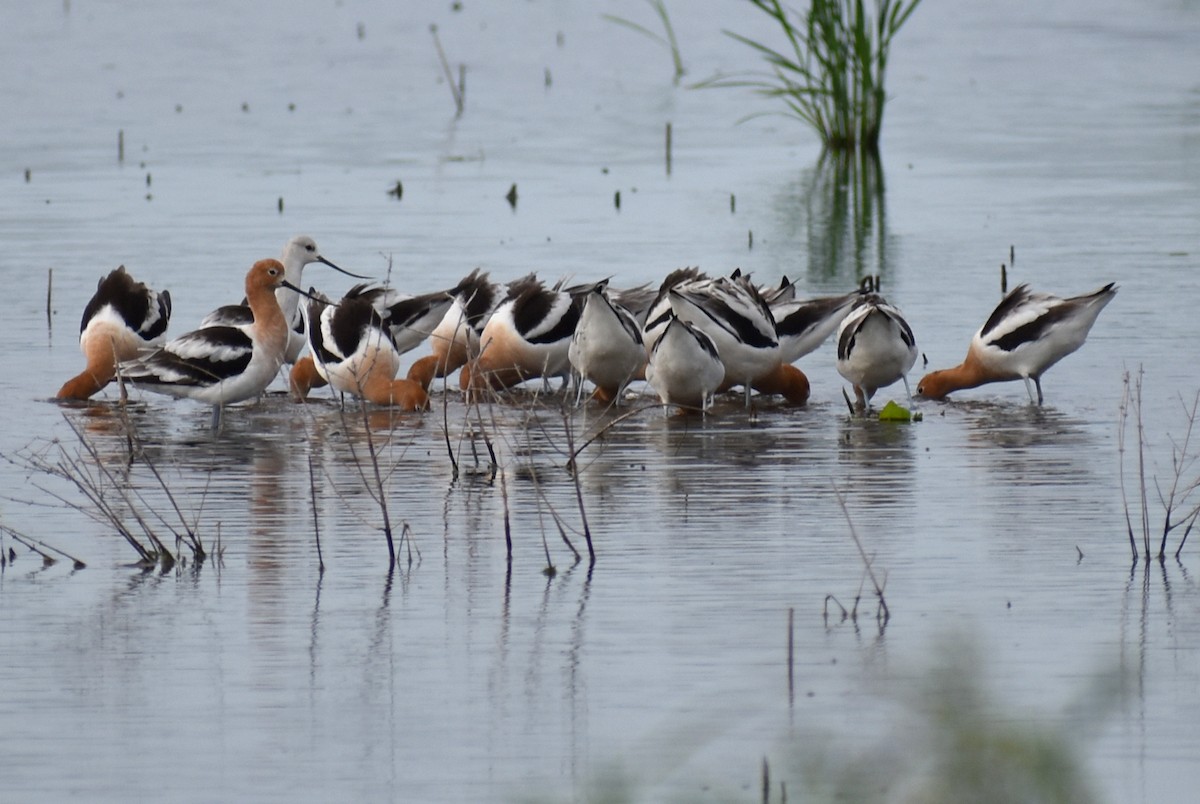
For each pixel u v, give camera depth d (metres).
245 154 33.38
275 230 26.12
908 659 10.34
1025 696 9.77
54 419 16.91
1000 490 14.00
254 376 16.53
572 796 8.86
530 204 28.44
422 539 12.91
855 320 17.20
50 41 47.47
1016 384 18.27
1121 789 8.81
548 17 51.94
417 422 16.94
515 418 17.08
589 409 17.53
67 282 22.67
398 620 11.20
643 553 12.46
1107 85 41.53
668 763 9.20
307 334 18.47
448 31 49.91
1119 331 19.86
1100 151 33.12
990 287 22.28
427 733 9.57
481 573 12.09
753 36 48.69
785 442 15.88
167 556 12.40
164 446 15.90
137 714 9.82
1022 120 37.22
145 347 17.91
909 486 14.17
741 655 10.52
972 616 11.08
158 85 41.50
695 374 16.80
